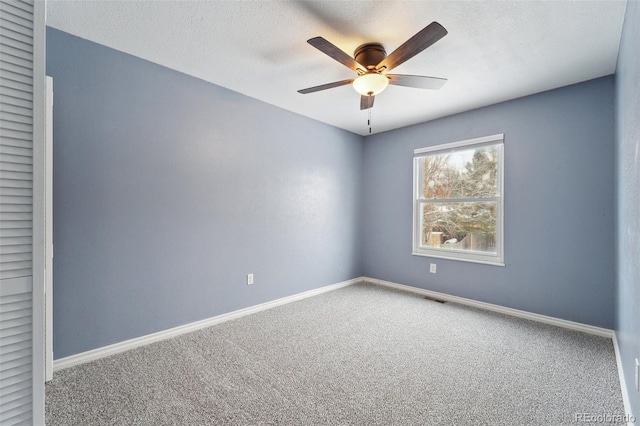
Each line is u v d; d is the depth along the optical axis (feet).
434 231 12.20
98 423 4.75
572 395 5.51
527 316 9.52
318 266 12.39
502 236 10.11
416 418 4.91
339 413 5.02
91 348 6.72
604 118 8.11
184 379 5.99
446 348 7.43
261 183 10.23
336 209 13.21
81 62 6.54
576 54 7.03
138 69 7.38
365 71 6.82
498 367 6.52
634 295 4.57
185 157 8.28
